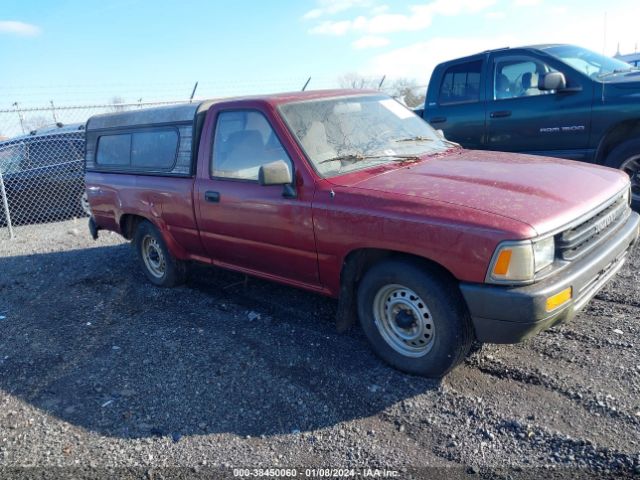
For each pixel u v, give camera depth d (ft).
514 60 22.17
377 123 14.51
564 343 11.78
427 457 9.00
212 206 14.53
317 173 12.13
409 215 10.32
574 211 10.14
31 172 33.63
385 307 11.50
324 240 11.84
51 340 15.17
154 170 16.85
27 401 12.05
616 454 8.44
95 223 20.80
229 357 12.99
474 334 10.62
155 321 15.70
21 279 21.44
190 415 10.83
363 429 9.85
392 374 11.44
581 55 21.77
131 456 9.75
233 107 14.19
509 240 9.17
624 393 9.80
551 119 20.93
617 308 13.16
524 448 8.89
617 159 19.29
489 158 13.52
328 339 13.33
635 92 18.84
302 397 11.01
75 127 36.50
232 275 18.95
